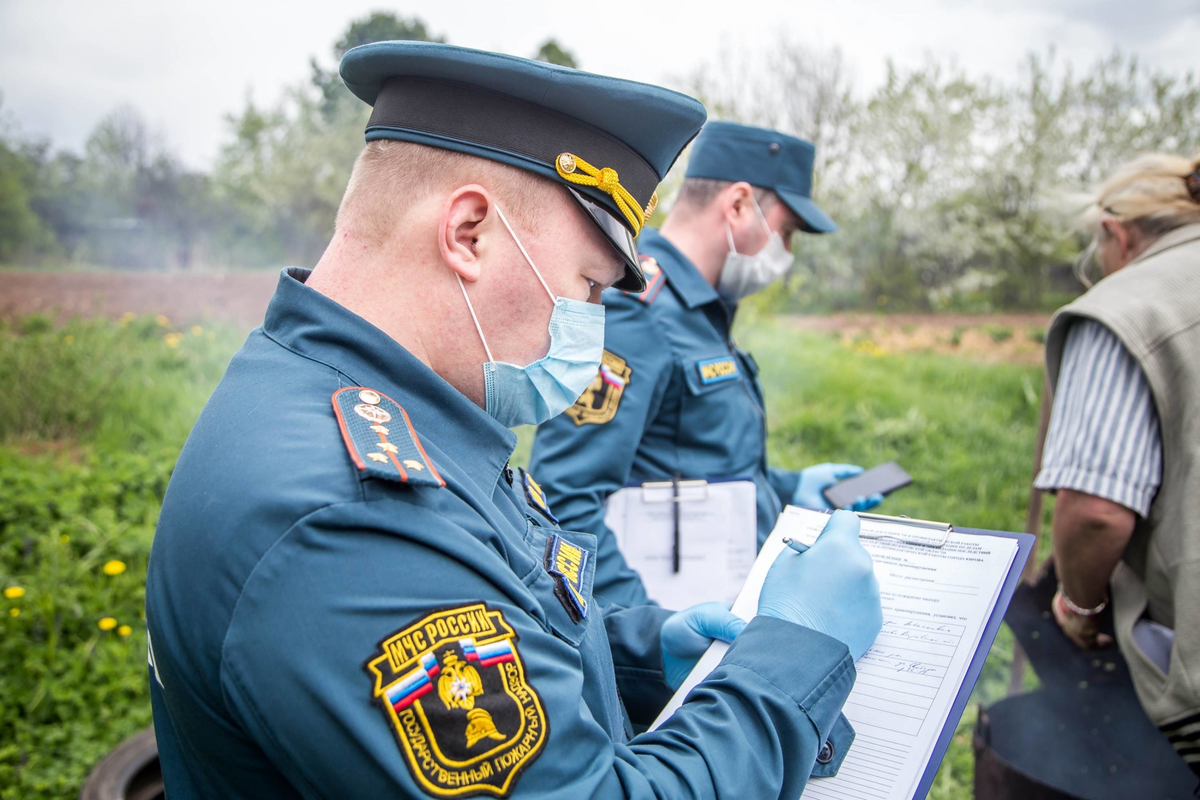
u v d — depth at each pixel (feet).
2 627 10.49
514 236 3.29
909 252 34.27
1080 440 5.75
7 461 15.98
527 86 3.22
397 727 2.48
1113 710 6.91
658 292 6.90
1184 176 6.14
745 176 7.22
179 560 2.74
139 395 19.47
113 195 34.09
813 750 3.20
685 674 4.35
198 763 3.02
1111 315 5.68
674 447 6.87
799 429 19.66
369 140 3.35
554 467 6.38
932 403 21.36
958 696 3.41
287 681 2.48
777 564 3.89
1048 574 7.14
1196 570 5.39
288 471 2.69
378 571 2.60
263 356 3.17
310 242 35.42
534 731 2.68
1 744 9.16
